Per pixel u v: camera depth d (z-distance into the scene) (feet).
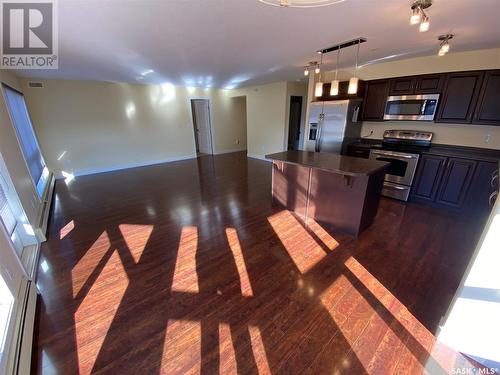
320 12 6.52
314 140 16.69
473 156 10.69
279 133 21.66
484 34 8.50
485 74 10.36
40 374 4.50
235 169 20.25
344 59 12.30
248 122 24.59
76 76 15.72
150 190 15.06
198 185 15.94
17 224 8.20
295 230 9.79
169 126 22.95
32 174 11.57
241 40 8.86
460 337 4.79
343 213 9.46
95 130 18.92
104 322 5.59
